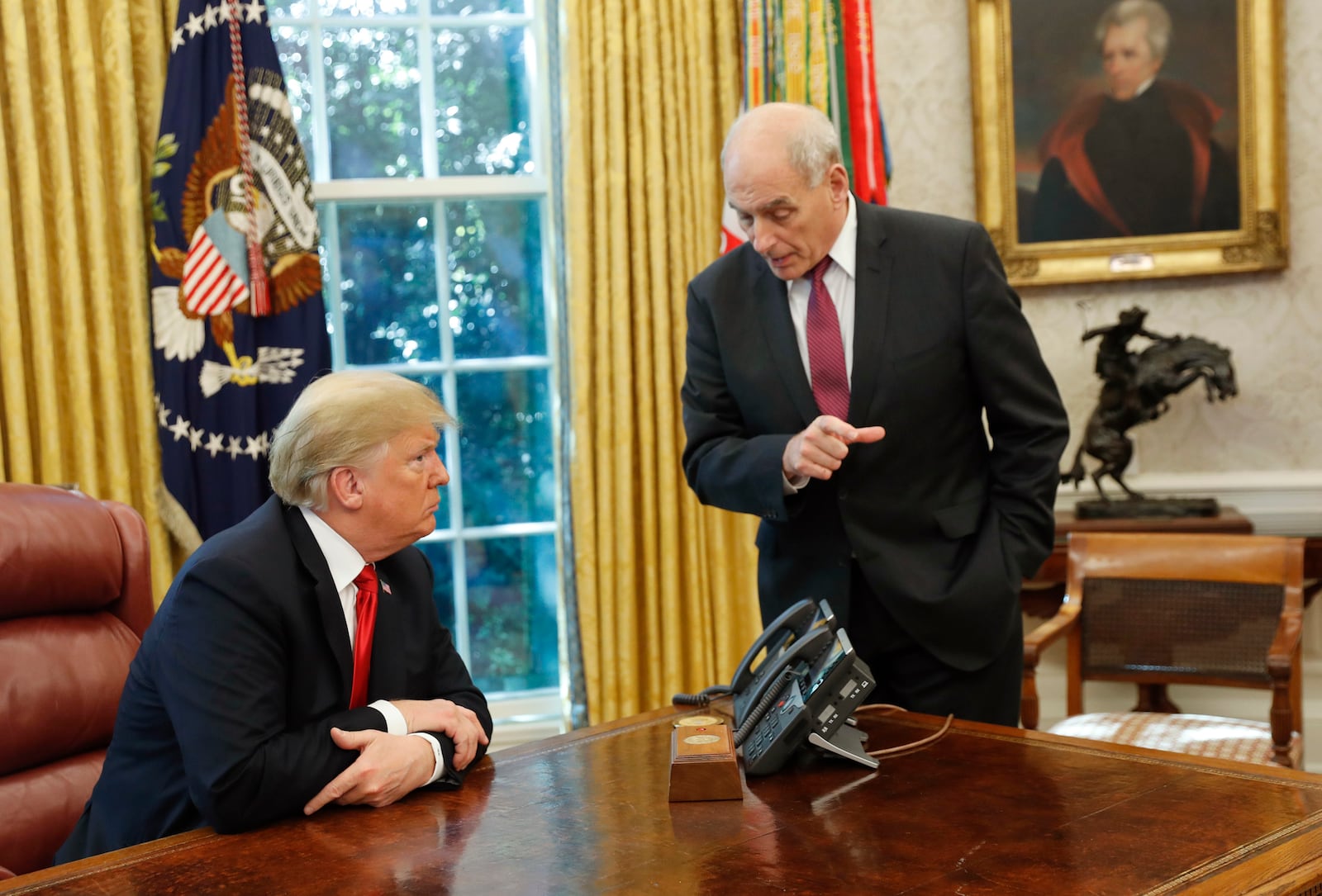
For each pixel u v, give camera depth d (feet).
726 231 12.09
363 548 6.03
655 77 12.23
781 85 12.01
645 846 4.63
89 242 11.17
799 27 11.93
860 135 12.16
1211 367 12.04
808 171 6.94
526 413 13.83
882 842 4.57
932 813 4.89
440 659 6.73
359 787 5.33
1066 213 13.29
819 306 7.64
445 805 5.34
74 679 6.93
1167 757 5.58
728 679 12.62
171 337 11.28
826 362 7.61
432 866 4.53
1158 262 13.21
